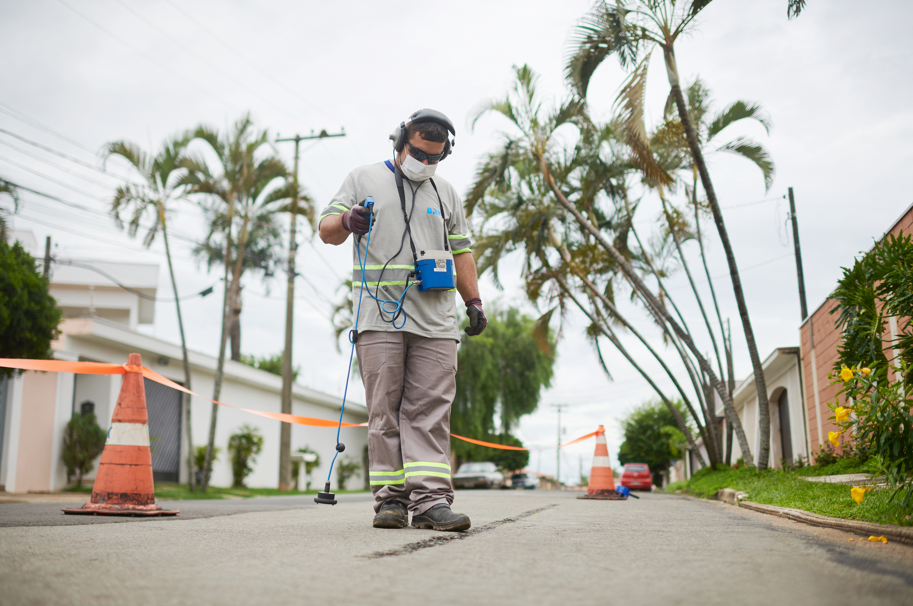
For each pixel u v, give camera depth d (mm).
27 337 10141
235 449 20109
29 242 19250
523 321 31375
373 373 3547
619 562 2340
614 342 15570
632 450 41781
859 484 6145
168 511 4867
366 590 1807
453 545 2773
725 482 10016
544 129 12844
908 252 3873
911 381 3451
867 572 2158
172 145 14453
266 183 15633
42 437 13812
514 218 15055
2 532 3193
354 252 3693
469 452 30203
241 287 23172
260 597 1707
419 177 3693
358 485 29344
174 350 17234
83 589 1794
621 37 9242
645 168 9344
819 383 12539
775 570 2178
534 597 1741
